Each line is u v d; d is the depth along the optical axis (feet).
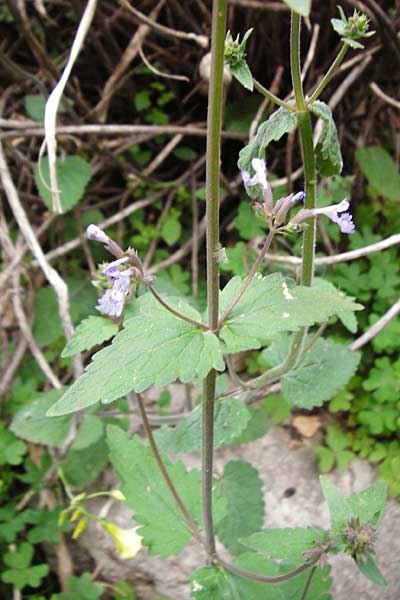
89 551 1.60
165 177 2.15
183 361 1.05
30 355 1.87
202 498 1.26
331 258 1.58
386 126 2.10
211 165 1.01
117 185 2.17
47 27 2.01
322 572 1.30
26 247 1.87
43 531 1.58
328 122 1.12
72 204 1.86
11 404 1.75
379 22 1.76
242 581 1.29
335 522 1.16
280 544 1.18
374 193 1.98
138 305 1.21
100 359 1.06
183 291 1.89
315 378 1.46
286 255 1.83
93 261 2.05
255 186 1.17
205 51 1.94
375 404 1.68
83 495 1.56
